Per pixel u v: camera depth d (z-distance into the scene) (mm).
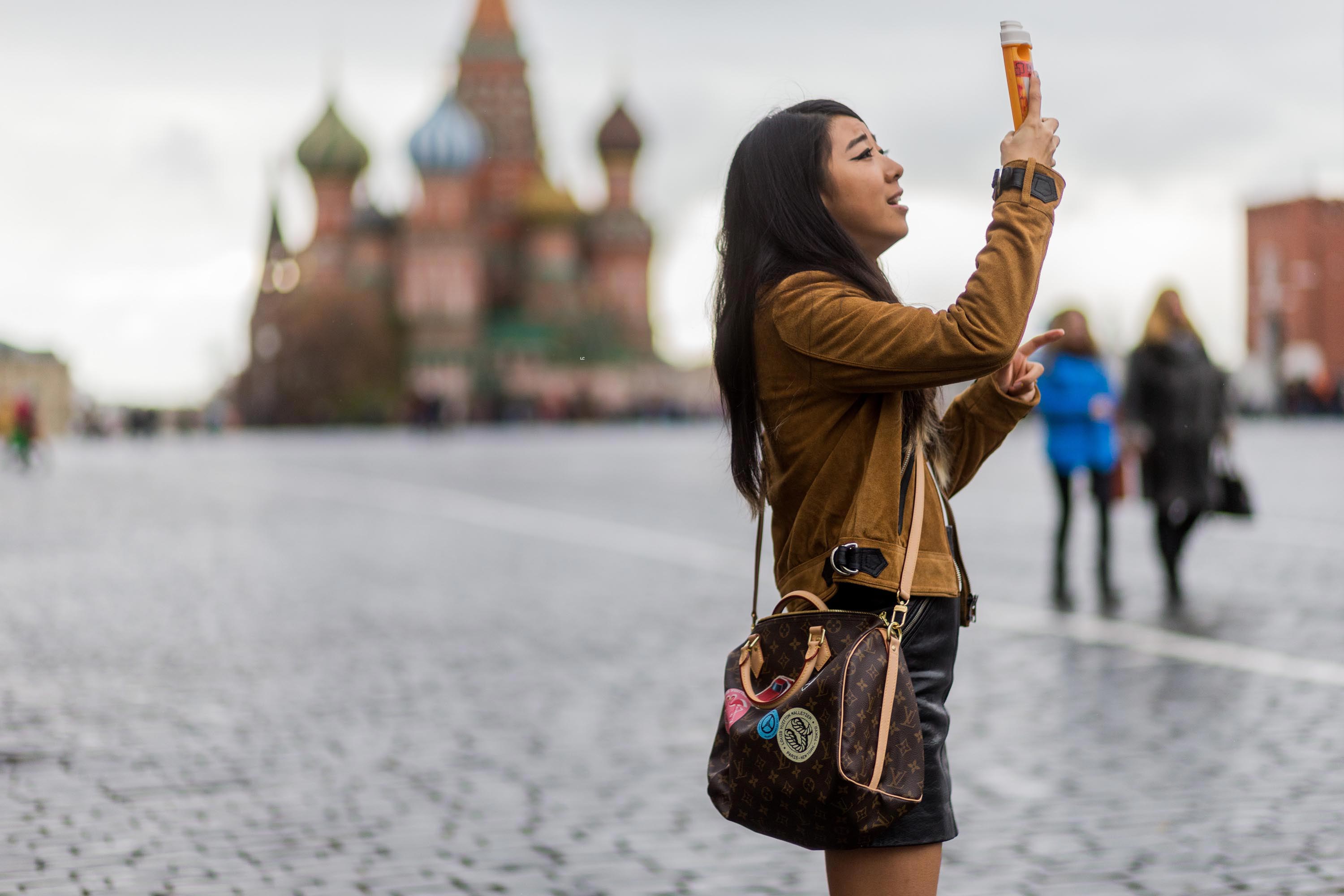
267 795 6059
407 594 12523
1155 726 7027
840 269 2932
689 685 8359
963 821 5559
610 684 8414
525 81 142750
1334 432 53000
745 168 3021
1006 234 2805
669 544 16688
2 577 13938
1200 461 10984
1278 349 71938
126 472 38031
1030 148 2889
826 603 2902
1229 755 6441
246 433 100812
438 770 6449
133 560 15414
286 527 19547
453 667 9016
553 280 135125
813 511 2910
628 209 143625
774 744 2744
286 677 8703
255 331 148000
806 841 2771
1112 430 11398
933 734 2875
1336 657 8703
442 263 129375
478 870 5070
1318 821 5430
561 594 12367
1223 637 9516
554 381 127312
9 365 106312
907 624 2871
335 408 112688
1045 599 11516
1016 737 6871
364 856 5238
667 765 6520
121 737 7117
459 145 129625
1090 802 5766
